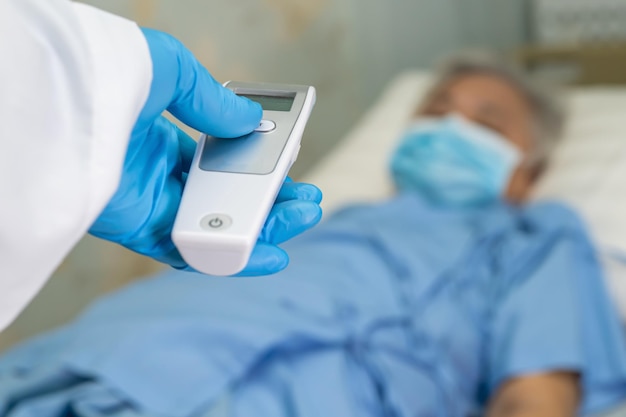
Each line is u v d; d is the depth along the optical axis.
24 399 1.03
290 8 1.98
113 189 0.41
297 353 1.15
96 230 0.53
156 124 0.55
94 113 0.40
